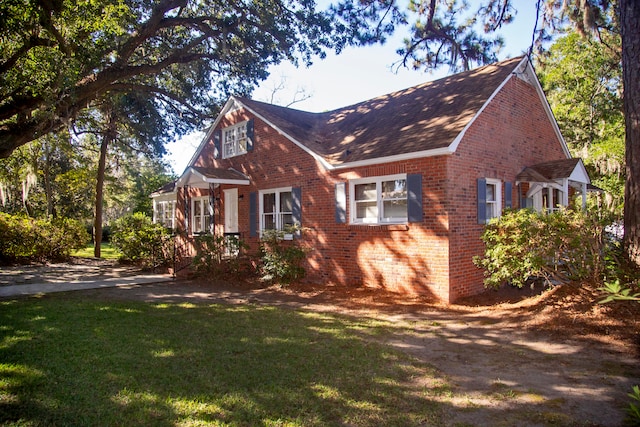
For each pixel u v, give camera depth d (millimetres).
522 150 12797
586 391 4500
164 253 17047
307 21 14219
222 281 13492
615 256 7176
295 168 13719
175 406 4176
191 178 16078
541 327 6961
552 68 26297
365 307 9273
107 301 10195
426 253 10016
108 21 10414
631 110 7262
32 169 23781
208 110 20219
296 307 9391
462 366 5387
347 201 11969
